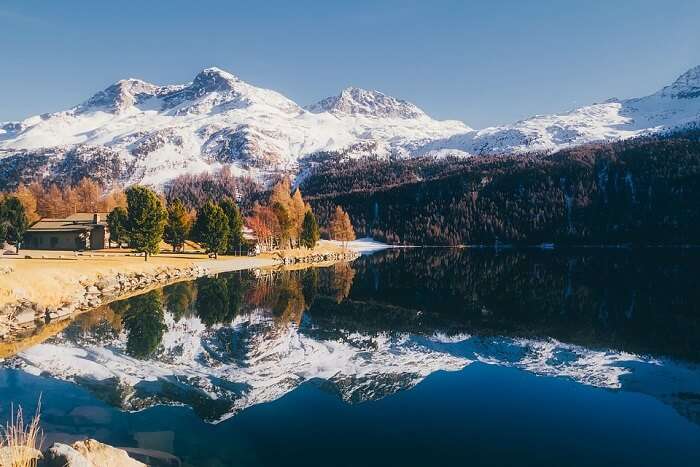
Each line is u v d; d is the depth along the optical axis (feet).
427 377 59.16
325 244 457.27
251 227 364.79
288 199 331.36
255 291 152.66
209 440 38.24
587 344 78.64
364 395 51.34
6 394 48.42
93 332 83.61
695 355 70.79
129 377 56.03
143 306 115.85
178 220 295.89
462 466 34.78
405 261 331.16
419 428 42.14
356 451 36.88
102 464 29.27
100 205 450.30
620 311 112.47
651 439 40.32
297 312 112.88
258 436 39.60
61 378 54.80
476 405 48.42
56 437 37.27
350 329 91.50
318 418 44.14
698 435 41.22
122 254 246.27
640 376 59.77
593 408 47.98
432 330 90.68
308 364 64.64
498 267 271.69
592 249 508.12
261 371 60.59
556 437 40.57
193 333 85.20
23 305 91.81
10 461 25.05
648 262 293.23
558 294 146.20
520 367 64.08
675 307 117.19
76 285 123.13
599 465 35.40
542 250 508.12
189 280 179.93
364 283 184.55
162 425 41.14
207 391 51.65
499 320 102.06
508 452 37.19
